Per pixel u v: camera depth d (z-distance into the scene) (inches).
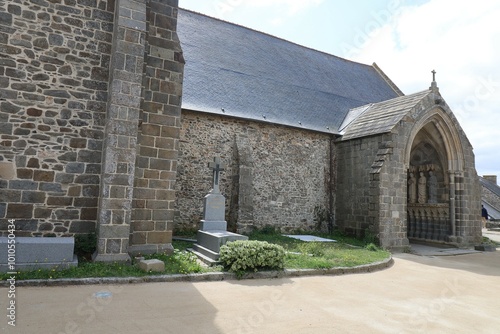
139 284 223.5
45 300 181.0
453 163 562.9
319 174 602.9
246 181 502.9
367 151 542.6
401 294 241.1
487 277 324.2
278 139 569.3
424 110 533.0
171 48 322.7
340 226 582.6
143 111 303.9
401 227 490.9
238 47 663.8
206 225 373.7
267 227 536.7
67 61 281.9
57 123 275.7
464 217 554.3
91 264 245.0
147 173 302.0
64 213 273.0
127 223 263.4
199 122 503.5
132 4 282.5
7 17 265.6
